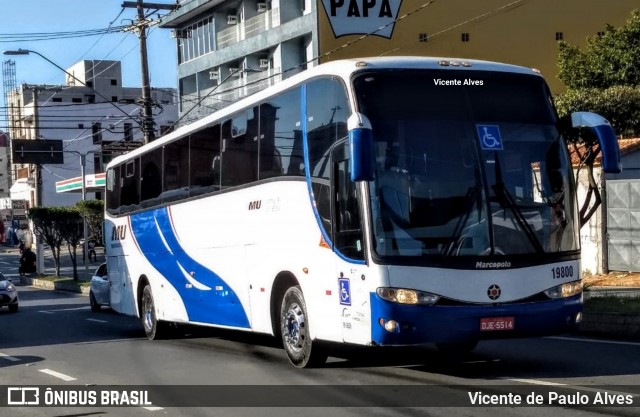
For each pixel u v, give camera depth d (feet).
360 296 30.50
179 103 174.60
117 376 39.37
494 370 35.09
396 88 31.30
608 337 44.50
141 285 58.85
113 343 54.80
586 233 72.49
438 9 133.69
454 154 30.81
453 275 29.71
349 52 131.03
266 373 37.35
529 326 30.35
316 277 34.12
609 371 33.96
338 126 32.24
